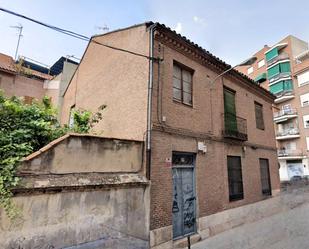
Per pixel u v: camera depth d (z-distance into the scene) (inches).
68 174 215.0
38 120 263.3
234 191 406.9
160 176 281.7
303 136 1256.2
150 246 256.1
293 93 1314.0
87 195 218.4
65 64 662.5
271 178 527.2
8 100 267.3
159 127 291.4
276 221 391.9
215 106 393.7
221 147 390.0
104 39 416.5
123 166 256.5
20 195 181.6
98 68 425.4
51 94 693.3
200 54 368.5
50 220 193.0
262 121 543.2
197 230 318.3
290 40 1373.0
